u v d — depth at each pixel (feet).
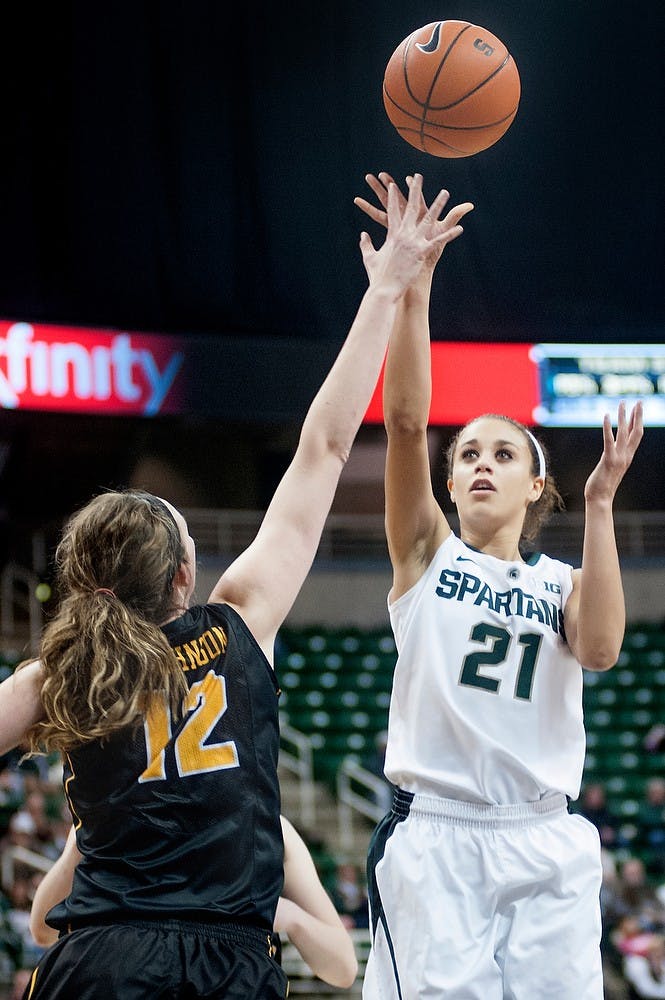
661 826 56.59
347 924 45.73
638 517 79.77
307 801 58.29
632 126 69.46
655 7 69.82
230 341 66.23
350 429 11.16
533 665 14.65
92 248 63.46
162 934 9.29
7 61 62.49
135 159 64.39
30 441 76.38
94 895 9.48
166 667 9.90
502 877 13.83
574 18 69.36
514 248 68.44
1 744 9.80
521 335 68.28
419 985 13.56
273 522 10.91
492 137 16.44
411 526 15.06
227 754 9.98
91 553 10.41
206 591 70.74
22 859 44.75
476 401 67.26
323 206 66.64
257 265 66.23
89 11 64.34
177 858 9.57
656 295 69.36
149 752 9.79
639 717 66.39
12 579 73.92
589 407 68.23
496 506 15.40
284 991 9.66
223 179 65.82
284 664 68.59
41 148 62.85
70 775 9.96
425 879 13.91
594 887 14.08
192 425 73.00
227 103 66.13
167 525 10.69
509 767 14.21
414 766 14.46
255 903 9.71
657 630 72.95
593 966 13.64
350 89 66.95
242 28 66.64
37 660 10.14
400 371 14.49
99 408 62.64
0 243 61.62
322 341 67.72
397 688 15.01
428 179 67.36
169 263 64.85
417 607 14.92
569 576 15.33
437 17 67.77
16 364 60.59
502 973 13.66
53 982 9.22
